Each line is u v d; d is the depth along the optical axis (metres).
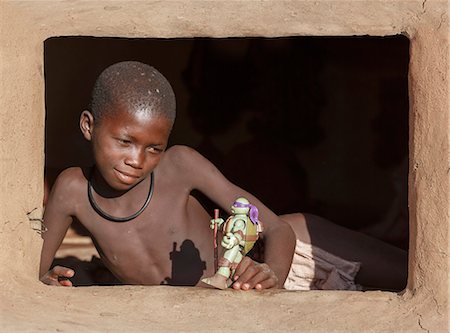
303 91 8.79
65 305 4.09
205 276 5.00
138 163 4.45
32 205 4.42
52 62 8.34
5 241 4.30
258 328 3.92
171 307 4.06
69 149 8.30
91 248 6.62
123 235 4.93
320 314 4.03
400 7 4.44
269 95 8.73
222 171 6.98
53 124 8.28
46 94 8.28
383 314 4.05
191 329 3.91
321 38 8.88
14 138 4.36
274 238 4.75
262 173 6.95
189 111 8.73
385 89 9.11
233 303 4.09
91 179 4.89
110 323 3.95
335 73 9.01
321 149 8.95
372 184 8.95
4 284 4.21
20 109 4.38
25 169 4.39
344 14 4.46
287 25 4.48
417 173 4.31
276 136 8.80
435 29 4.35
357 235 5.34
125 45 8.62
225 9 4.49
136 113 4.40
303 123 8.83
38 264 4.47
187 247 4.97
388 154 9.00
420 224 4.28
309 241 5.26
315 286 5.29
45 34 4.48
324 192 8.90
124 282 5.11
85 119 4.58
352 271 5.26
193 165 4.87
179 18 4.49
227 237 4.12
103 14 4.50
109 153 4.46
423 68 4.34
